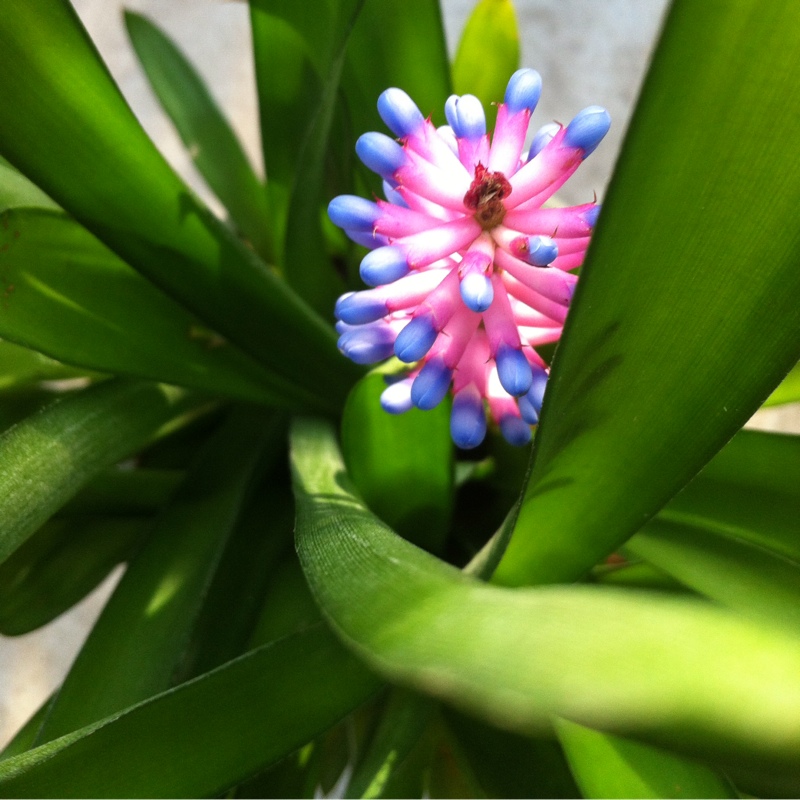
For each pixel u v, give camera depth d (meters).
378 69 0.19
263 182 0.31
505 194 0.13
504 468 0.22
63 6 0.15
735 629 0.08
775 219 0.12
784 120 0.11
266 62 0.21
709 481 0.17
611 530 0.14
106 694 0.18
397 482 0.18
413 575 0.11
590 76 0.35
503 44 0.24
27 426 0.18
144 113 0.37
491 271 0.14
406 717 0.19
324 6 0.19
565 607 0.08
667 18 0.10
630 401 0.13
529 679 0.07
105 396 0.19
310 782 0.21
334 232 0.27
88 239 0.19
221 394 0.20
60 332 0.18
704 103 0.11
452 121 0.14
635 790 0.15
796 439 0.17
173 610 0.19
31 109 0.16
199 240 0.18
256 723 0.14
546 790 0.18
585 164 0.34
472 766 0.19
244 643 0.20
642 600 0.08
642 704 0.07
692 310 0.12
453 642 0.08
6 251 0.17
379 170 0.14
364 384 0.17
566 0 0.36
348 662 0.15
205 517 0.21
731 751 0.07
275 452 0.23
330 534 0.13
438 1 0.18
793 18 0.11
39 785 0.13
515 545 0.14
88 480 0.18
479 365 0.15
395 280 0.13
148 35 0.29
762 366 0.12
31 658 0.33
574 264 0.14
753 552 0.16
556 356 0.11
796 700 0.07
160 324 0.20
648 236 0.12
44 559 0.24
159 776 0.14
